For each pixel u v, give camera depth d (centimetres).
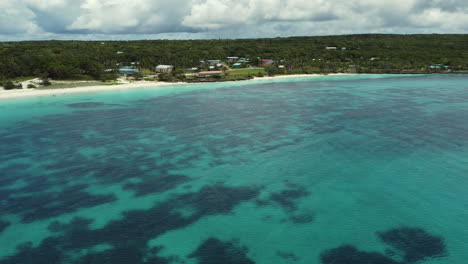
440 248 2716
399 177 4034
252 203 3519
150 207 3478
